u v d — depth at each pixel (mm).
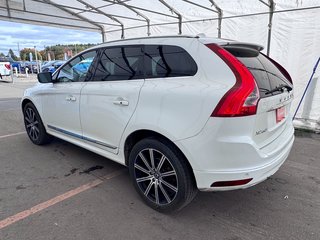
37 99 4203
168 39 2615
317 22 5699
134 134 2717
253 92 2062
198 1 7141
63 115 3688
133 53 2838
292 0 5949
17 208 2652
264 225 2459
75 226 2393
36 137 4484
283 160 2531
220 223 2484
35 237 2238
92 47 3381
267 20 6516
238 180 2123
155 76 2588
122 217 2541
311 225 2461
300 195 3000
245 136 2084
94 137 3238
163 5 8039
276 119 2484
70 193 2965
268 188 3152
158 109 2404
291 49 6164
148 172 2650
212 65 2232
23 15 9688
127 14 9508
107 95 2910
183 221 2504
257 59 2672
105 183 3213
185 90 2254
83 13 10266
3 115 7176
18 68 30906
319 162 3936
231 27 7246
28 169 3582
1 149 4340
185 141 2221
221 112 2027
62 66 3771
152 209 2678
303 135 5387
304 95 6043
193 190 2430
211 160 2137
